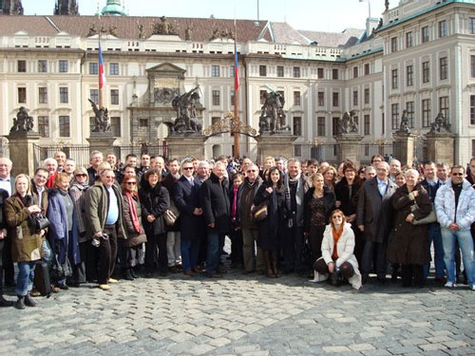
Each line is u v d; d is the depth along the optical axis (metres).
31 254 10.62
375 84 73.06
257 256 14.16
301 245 13.92
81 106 69.56
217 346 8.27
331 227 12.78
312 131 77.69
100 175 12.48
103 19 76.06
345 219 12.77
